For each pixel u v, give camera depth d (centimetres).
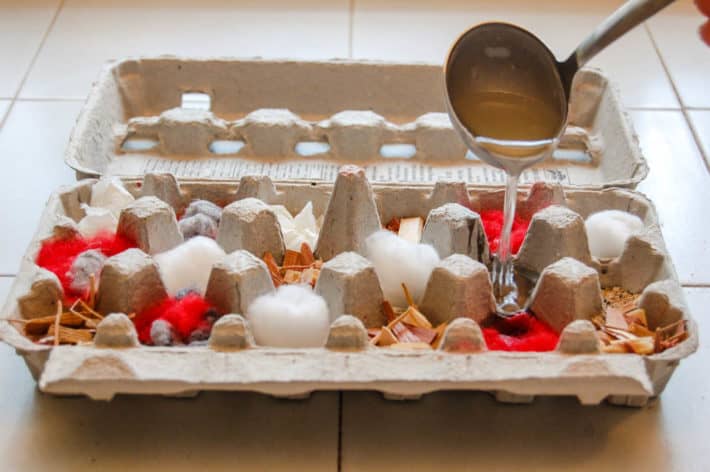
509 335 92
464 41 95
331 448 85
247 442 85
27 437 85
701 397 91
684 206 122
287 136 127
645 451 85
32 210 119
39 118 137
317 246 102
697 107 142
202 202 106
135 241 98
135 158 127
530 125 93
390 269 96
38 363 85
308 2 170
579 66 91
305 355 82
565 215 99
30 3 166
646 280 99
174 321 90
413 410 88
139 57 136
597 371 81
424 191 108
